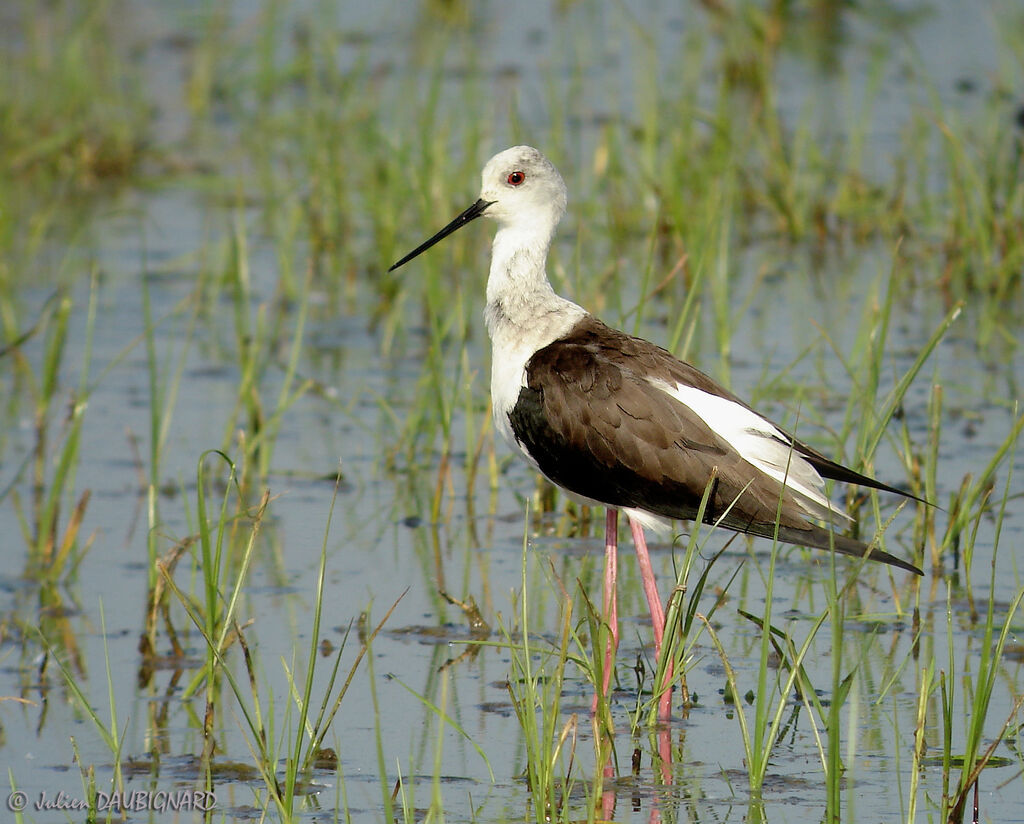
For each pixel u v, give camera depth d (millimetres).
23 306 15258
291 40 23453
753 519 8562
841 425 12211
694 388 8938
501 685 8852
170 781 7801
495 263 9883
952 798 7301
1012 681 8648
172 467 11984
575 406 9023
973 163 17344
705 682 8883
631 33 23906
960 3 24984
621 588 10180
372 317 15172
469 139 17172
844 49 23016
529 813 7434
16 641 9422
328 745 8180
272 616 9719
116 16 24750
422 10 25203
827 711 8422
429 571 10383
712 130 19062
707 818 7328
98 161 19344
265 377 13812
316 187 17109
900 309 14938
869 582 10102
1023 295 15039
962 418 12516
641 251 16344
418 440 12688
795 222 16938
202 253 14773
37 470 11523
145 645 9195
